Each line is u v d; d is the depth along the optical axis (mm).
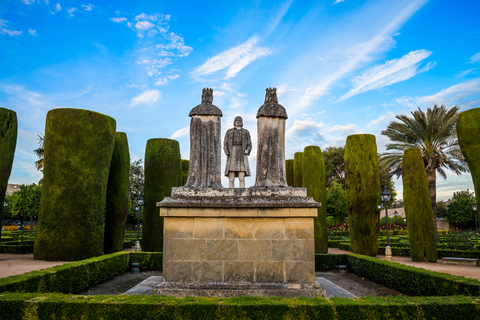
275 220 7492
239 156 8656
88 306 5453
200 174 8227
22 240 19891
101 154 14703
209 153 8305
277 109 8430
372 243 16781
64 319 5398
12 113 14289
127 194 18000
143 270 12711
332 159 47719
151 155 18469
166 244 7391
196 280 7246
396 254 18281
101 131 14805
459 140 14273
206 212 7426
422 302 5602
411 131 23672
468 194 39750
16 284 6590
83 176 13992
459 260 15109
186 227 7445
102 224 14656
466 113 13984
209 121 8445
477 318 5418
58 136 14117
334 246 24250
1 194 13922
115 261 11188
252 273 7277
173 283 7164
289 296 6965
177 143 19266
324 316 5441
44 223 13633
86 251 13641
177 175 19094
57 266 8562
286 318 5418
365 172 17234
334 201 34812
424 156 23609
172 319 5395
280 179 8227
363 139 17656
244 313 5430
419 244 15852
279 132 8422
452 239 19344
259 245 7379
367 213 16953
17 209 32531
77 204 13703
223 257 7336
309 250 7383
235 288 7047
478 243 21125
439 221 42906
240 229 7438
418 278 8352
